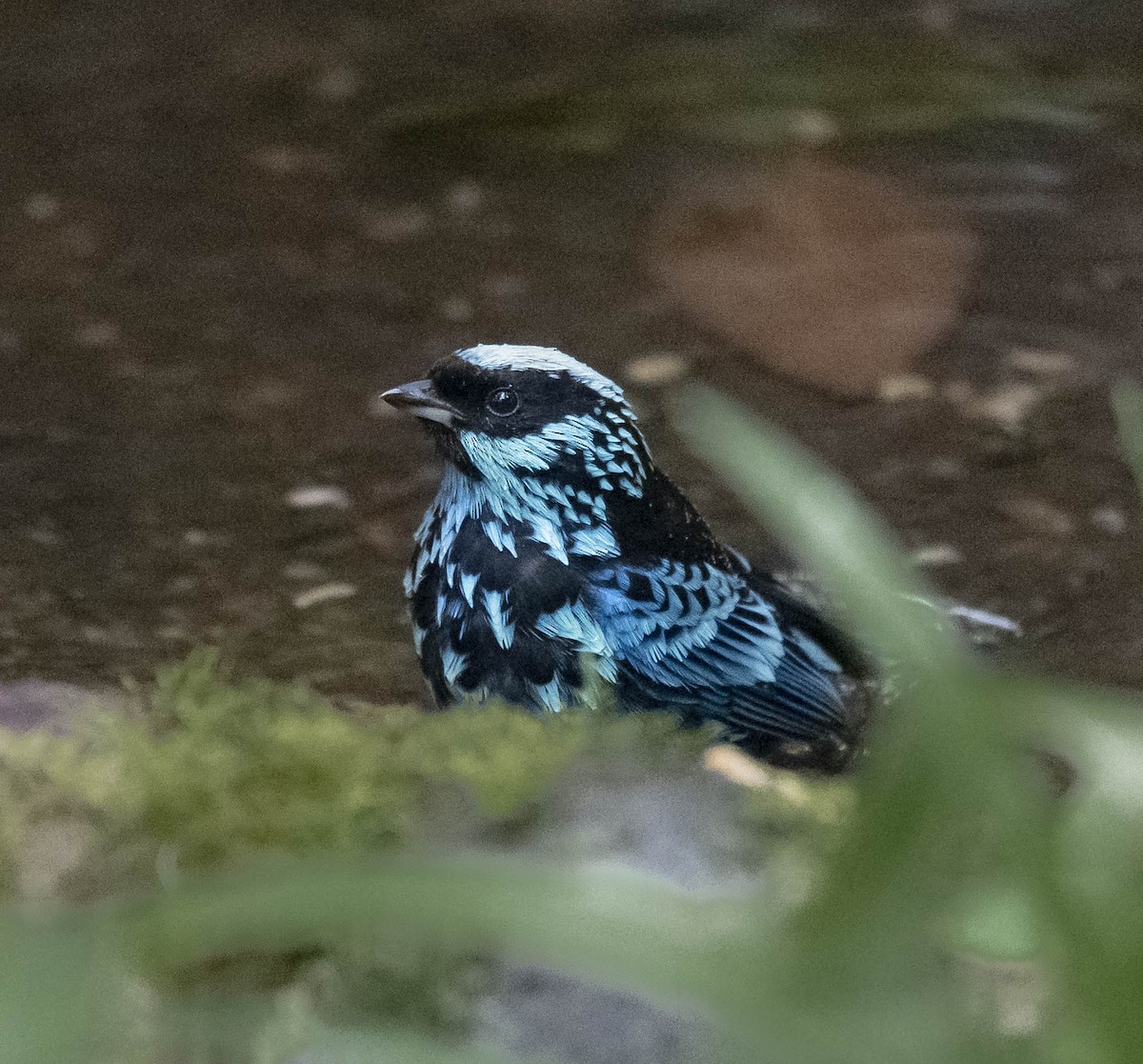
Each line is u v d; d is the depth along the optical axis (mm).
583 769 4012
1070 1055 2057
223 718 4062
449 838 3742
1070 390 14062
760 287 15797
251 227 17250
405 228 17250
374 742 4016
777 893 3514
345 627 10602
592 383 8406
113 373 14312
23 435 13180
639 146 18766
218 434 13336
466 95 20141
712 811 3887
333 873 1985
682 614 8664
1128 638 10586
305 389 14125
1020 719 2062
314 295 15859
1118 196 17672
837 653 9195
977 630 10336
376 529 11953
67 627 10422
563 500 8383
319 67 21172
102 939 1942
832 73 20328
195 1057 3145
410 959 3396
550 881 2008
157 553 11477
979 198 17594
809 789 4223
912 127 19000
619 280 16141
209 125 19594
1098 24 22062
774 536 11805
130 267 16359
